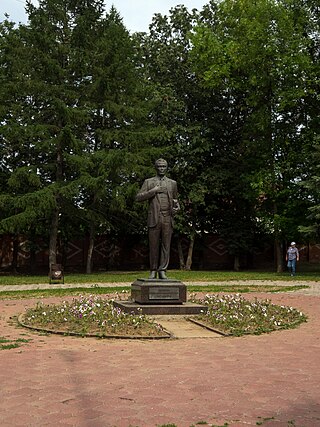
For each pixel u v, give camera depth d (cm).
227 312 1173
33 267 3712
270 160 3391
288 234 3294
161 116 3541
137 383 622
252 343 909
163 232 1306
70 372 677
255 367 713
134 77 3253
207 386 609
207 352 823
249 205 3769
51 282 2411
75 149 2828
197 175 3659
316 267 3812
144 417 497
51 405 533
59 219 3391
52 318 1090
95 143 3212
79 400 551
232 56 3256
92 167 2867
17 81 2892
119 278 2722
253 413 510
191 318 1166
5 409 520
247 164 3572
